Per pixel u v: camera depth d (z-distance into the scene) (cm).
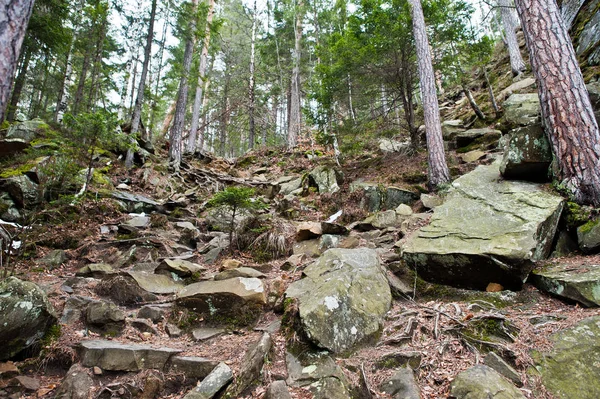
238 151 3350
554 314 329
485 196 516
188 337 388
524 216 436
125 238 681
